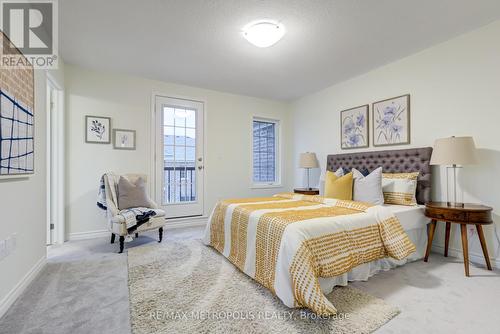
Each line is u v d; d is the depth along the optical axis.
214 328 1.42
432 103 2.78
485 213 2.12
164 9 2.09
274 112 4.91
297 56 2.98
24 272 1.88
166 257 2.54
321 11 2.12
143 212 2.89
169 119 3.92
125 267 2.30
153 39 2.59
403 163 2.99
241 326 1.43
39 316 1.53
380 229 2.06
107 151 3.42
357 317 1.50
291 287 1.59
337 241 1.78
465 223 2.12
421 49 2.83
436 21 2.28
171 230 3.70
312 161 4.10
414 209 2.46
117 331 1.40
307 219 1.86
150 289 1.87
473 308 1.61
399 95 3.09
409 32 2.46
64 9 2.08
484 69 2.38
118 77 3.51
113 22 2.28
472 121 2.47
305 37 2.54
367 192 2.70
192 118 4.11
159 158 3.80
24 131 1.85
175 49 2.81
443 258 2.53
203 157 4.19
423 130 2.87
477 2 2.01
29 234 1.98
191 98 4.07
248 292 1.82
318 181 4.35
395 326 1.43
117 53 2.90
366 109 3.49
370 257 1.94
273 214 2.08
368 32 2.46
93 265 2.34
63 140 3.08
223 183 4.37
